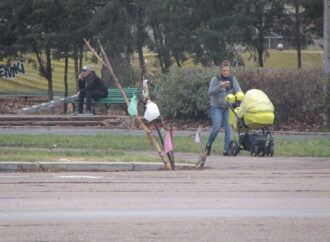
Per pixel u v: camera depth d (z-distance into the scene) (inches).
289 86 3459.6
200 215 1304.1
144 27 5036.9
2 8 5383.9
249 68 3526.1
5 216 1294.3
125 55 5177.2
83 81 3745.1
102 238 1131.3
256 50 5703.7
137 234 1157.7
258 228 1201.4
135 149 2583.7
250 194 1528.1
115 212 1330.0
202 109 3523.6
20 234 1157.7
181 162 2172.7
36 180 1766.7
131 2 5073.8
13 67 6245.1
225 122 2436.0
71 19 5226.4
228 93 2425.0
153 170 2105.1
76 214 1312.7
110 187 1633.9
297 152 2472.9
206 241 1113.4
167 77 3614.7
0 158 2150.6
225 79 2436.0
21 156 2217.0
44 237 1138.7
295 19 5600.4
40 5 5137.8
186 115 3629.4
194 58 5083.7
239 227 1208.2
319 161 2235.5
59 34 5206.7
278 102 3474.4
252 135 2367.1
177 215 1304.1
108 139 2832.2
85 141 2760.8
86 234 1157.7
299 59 5713.6
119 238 1131.9
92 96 3762.3
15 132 3132.4
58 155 2273.6
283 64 7765.8
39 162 2102.6
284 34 5625.0
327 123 3472.0
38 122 3452.3
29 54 6668.3
